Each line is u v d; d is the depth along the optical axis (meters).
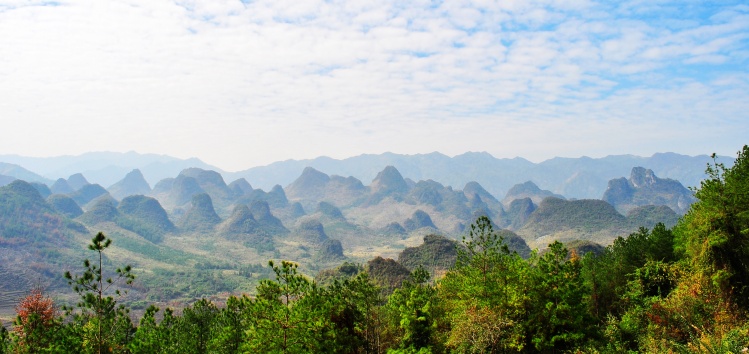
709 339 24.00
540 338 37.38
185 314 47.88
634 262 55.44
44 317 34.75
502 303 39.03
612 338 36.09
